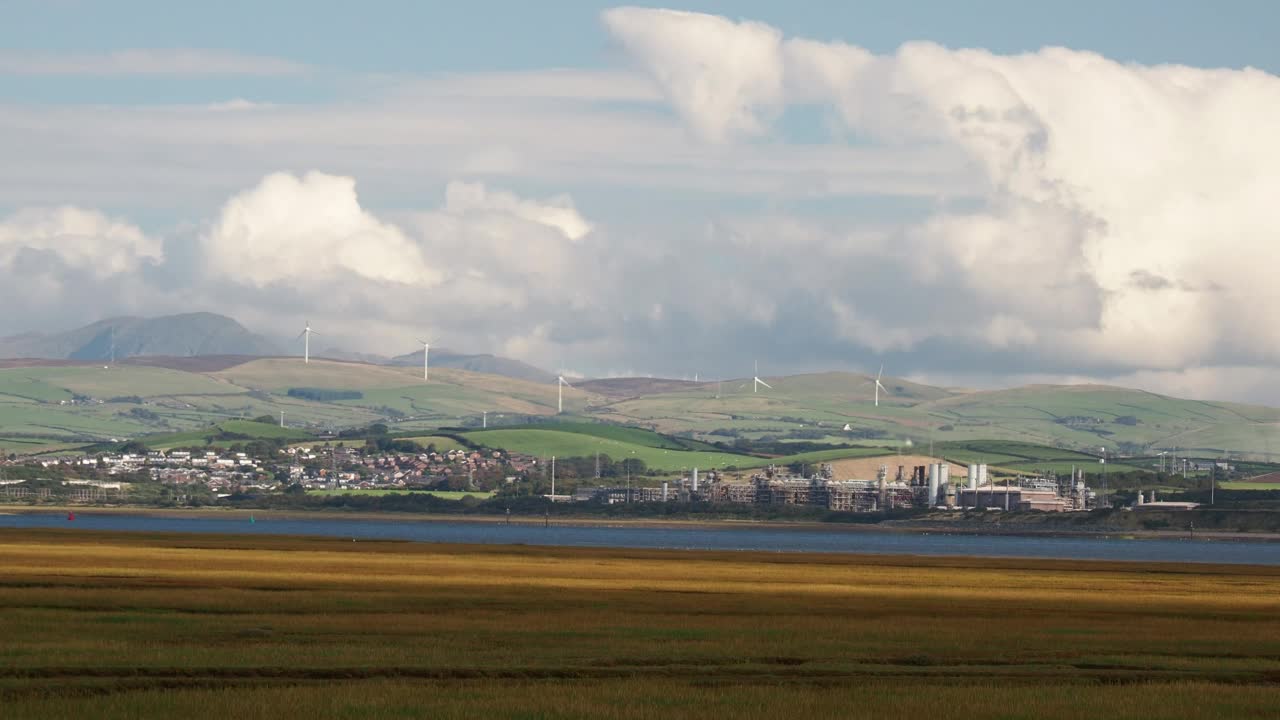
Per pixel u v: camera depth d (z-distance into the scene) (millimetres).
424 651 95125
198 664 86562
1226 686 86438
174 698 74875
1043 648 106625
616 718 72000
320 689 78438
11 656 87562
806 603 148875
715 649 100188
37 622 107500
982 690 83000
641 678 85875
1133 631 122812
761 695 79688
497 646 99312
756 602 148250
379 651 94562
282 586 154625
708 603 144625
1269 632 124625
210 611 121688
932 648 105000
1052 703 79375
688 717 72812
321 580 167250
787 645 104188
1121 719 75312
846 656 98438
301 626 109938
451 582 170500
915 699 79750
